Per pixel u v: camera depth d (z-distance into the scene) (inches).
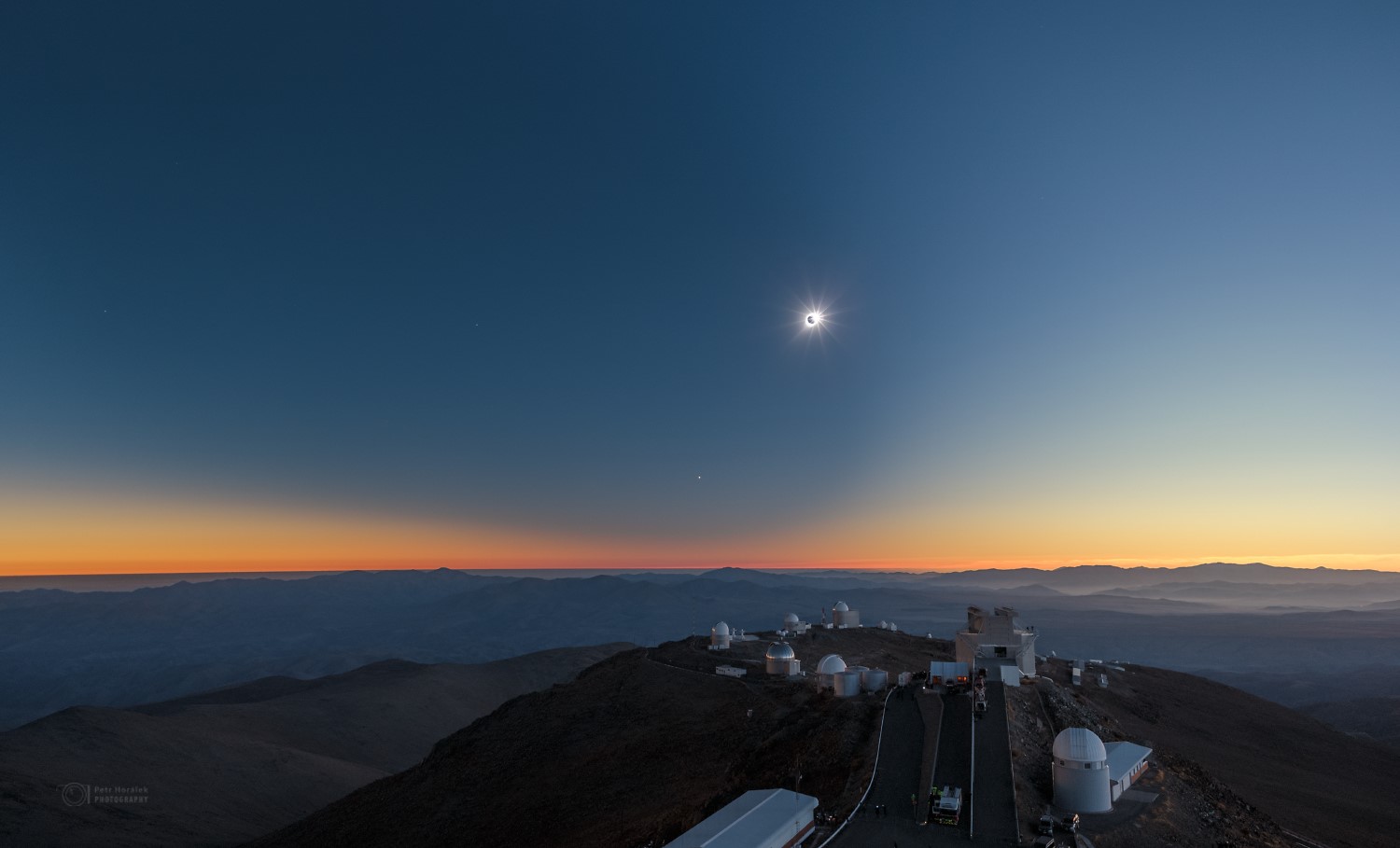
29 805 4881.9
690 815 2212.1
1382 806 3826.3
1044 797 2107.5
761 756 2650.1
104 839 4707.2
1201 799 2410.2
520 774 3494.1
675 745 3191.4
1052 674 5182.1
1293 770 4281.5
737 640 5201.8
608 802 2824.8
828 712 2883.9
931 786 2069.4
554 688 4608.8
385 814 3759.8
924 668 4347.9
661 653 4948.3
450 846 2999.5
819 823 1907.0
